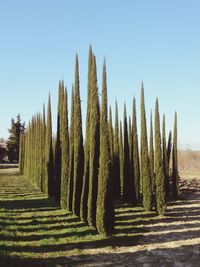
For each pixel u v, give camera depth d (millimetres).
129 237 25719
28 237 25453
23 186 63750
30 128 77562
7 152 127562
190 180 67625
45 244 23703
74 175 32562
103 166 25844
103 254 21875
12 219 32031
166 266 19766
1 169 111500
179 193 47875
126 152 41312
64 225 29328
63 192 37281
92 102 28188
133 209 37031
